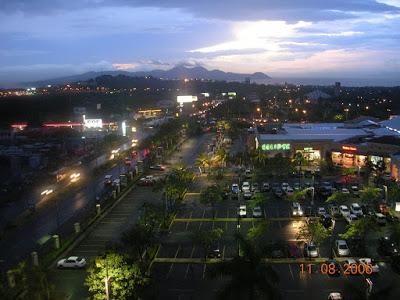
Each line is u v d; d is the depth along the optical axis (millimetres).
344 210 91062
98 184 125250
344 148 143125
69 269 67812
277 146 148000
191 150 184625
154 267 67062
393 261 65438
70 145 194250
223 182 123750
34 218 94562
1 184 126812
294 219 89688
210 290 59750
